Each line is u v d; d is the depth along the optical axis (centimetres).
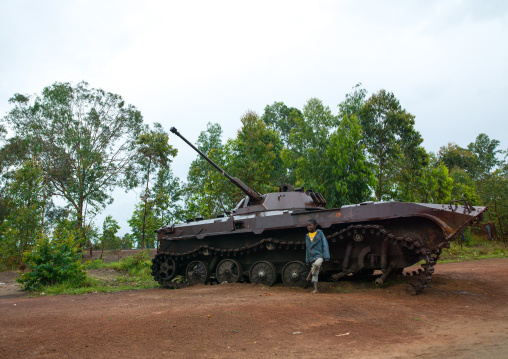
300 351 476
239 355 461
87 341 510
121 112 3469
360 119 3067
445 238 871
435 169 3294
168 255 1335
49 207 3362
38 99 3228
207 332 550
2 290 1300
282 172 3862
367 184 2667
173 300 850
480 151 6022
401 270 1184
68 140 3131
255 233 1128
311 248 964
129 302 855
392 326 594
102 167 3259
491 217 3250
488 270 1368
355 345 499
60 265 1302
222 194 2712
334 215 1010
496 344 482
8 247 2106
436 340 516
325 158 2739
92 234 2225
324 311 683
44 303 903
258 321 608
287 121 4719
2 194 3322
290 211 1116
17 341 516
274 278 1120
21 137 3322
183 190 3566
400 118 2998
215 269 1276
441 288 965
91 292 1170
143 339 517
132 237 2456
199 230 1263
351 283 1053
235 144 2712
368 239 995
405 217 932
